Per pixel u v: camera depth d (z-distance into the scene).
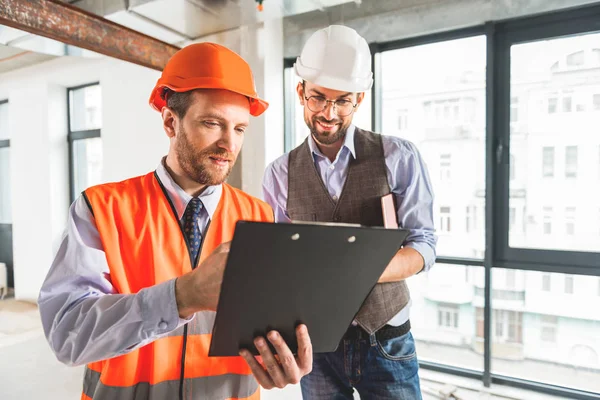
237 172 2.92
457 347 2.58
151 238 0.68
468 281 2.52
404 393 1.18
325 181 1.31
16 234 4.49
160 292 0.55
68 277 0.62
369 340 1.16
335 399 1.24
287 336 0.54
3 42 2.38
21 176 4.43
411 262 1.11
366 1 2.64
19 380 2.56
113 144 3.71
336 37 1.17
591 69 2.18
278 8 2.33
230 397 0.72
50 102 4.20
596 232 2.21
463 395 2.32
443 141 2.59
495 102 2.41
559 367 2.32
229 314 0.48
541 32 2.27
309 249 0.45
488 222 2.42
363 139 1.30
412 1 2.50
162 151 3.38
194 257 0.72
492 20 2.32
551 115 2.29
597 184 2.20
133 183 0.74
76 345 0.57
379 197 1.25
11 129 4.49
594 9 2.12
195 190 0.76
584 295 2.23
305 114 1.24
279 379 0.54
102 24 2.34
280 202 1.42
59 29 2.11
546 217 2.33
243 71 0.68
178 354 0.68
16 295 4.49
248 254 0.42
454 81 2.54
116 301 0.57
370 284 0.54
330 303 0.53
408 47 2.65
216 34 2.85
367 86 1.19
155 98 0.74
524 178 2.38
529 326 2.39
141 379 0.66
